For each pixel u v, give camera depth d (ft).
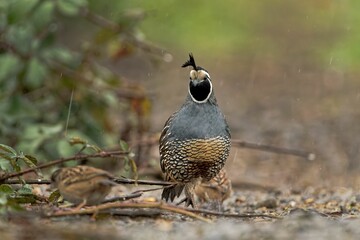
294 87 71.67
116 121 53.67
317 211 32.60
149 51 49.55
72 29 78.18
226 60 80.64
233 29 88.38
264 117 62.59
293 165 50.44
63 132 45.93
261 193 42.27
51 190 35.35
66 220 29.09
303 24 89.61
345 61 77.46
